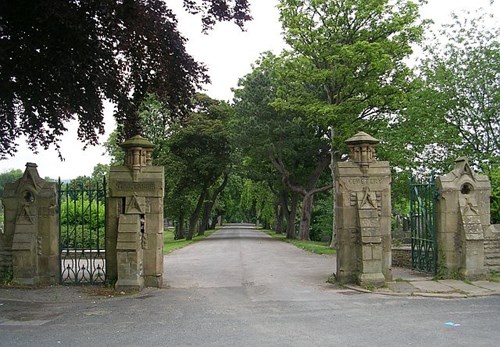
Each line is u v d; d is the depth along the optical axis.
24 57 12.03
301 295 11.77
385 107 25.64
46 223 13.32
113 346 7.43
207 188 45.53
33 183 13.27
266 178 41.75
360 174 13.24
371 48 22.20
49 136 14.70
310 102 25.72
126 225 12.62
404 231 23.41
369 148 13.34
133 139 13.15
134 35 12.56
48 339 7.93
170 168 40.38
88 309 10.38
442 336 7.77
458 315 9.37
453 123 25.66
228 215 108.75
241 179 63.50
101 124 14.37
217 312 9.88
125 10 11.55
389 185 13.33
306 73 24.38
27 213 13.16
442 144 24.95
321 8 24.03
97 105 13.78
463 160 14.09
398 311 9.80
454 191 13.79
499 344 7.27
